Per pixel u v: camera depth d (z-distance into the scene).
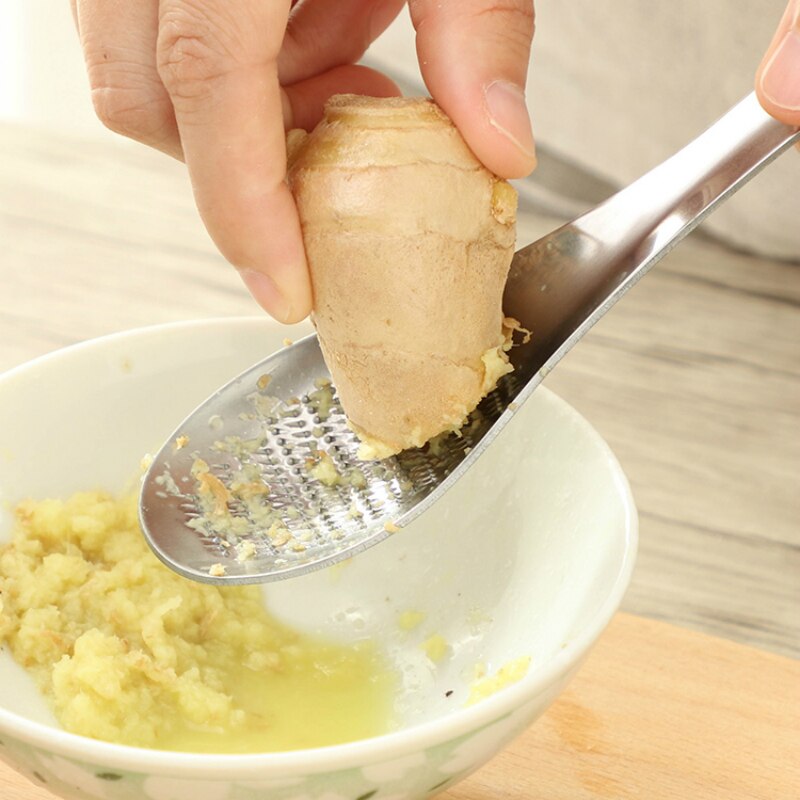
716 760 0.39
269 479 0.39
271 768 0.31
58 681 0.37
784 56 0.34
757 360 0.57
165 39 0.33
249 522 0.38
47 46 0.89
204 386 0.43
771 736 0.40
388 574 0.42
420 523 0.42
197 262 0.64
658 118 0.66
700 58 0.63
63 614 0.39
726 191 0.34
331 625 0.42
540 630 0.38
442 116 0.35
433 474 0.37
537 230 0.67
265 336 0.43
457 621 0.41
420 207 0.34
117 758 0.31
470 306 0.35
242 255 0.34
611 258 0.36
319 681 0.40
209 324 0.43
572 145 0.69
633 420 0.53
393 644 0.41
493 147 0.34
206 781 0.31
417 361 0.35
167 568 0.40
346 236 0.34
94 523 0.41
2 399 0.41
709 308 0.61
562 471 0.40
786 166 0.63
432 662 0.40
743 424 0.53
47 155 0.74
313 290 0.35
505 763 0.39
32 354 0.55
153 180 0.72
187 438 0.39
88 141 0.76
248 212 0.34
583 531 0.39
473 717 0.32
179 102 0.33
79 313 0.59
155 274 0.63
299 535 0.38
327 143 0.34
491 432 0.35
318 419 0.40
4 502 0.40
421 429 0.36
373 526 0.37
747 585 0.47
